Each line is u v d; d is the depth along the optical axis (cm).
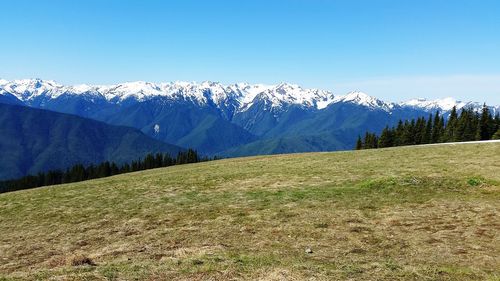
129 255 1709
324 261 1526
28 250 2061
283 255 1617
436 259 1548
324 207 2517
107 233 2292
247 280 1273
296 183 3566
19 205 3575
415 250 1678
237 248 1758
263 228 2123
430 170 3528
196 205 2867
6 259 1914
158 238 2070
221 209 2664
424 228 1998
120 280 1273
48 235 2377
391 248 1722
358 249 1712
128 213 2789
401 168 3875
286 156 7188
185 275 1324
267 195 3038
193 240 1973
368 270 1404
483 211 2216
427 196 2648
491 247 1673
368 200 2636
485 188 2752
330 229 2050
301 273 1343
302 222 2194
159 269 1395
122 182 4894
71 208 3172
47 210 3170
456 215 2181
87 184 5131
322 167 4625
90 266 1481
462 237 1827
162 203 3064
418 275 1353
